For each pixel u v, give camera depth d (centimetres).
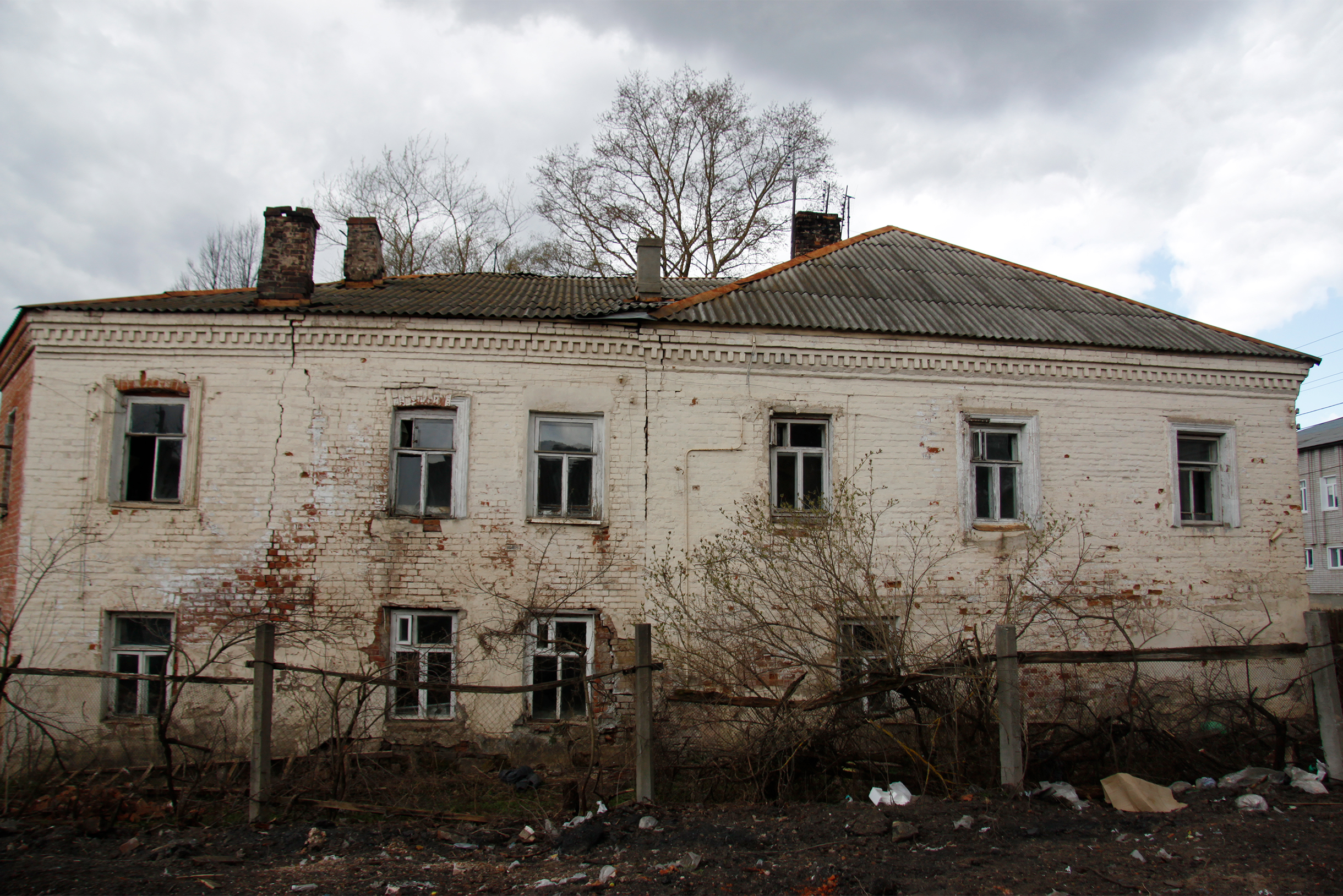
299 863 609
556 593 1028
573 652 1031
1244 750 811
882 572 1078
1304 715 891
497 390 1055
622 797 771
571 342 1066
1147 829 641
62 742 941
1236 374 1198
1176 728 810
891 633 858
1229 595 1160
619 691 1011
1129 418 1172
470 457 1043
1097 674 1081
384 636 1009
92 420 1010
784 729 770
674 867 584
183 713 957
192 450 1014
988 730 749
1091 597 1118
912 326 1131
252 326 1027
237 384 1027
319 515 1017
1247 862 569
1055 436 1149
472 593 1021
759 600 1020
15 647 963
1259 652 766
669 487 1062
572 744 995
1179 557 1155
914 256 1438
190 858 611
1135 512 1153
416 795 790
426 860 619
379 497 1027
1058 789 717
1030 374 1150
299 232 1116
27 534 985
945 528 1105
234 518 1007
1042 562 1115
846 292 1244
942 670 757
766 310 1137
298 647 991
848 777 770
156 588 989
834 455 1098
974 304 1255
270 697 709
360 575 1013
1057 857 592
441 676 1021
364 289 1221
